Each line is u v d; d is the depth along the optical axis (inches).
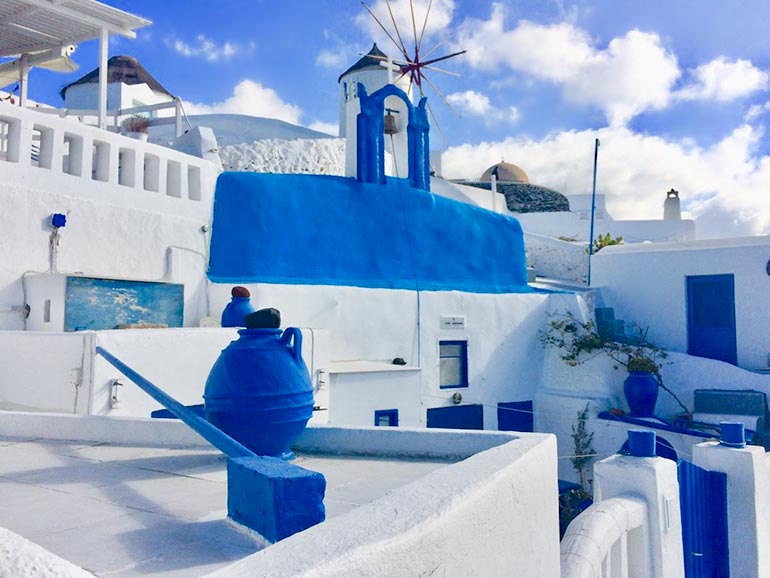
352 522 81.4
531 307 774.5
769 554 288.4
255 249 614.2
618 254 858.1
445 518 85.9
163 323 460.1
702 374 734.5
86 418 205.3
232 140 1016.9
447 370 711.7
